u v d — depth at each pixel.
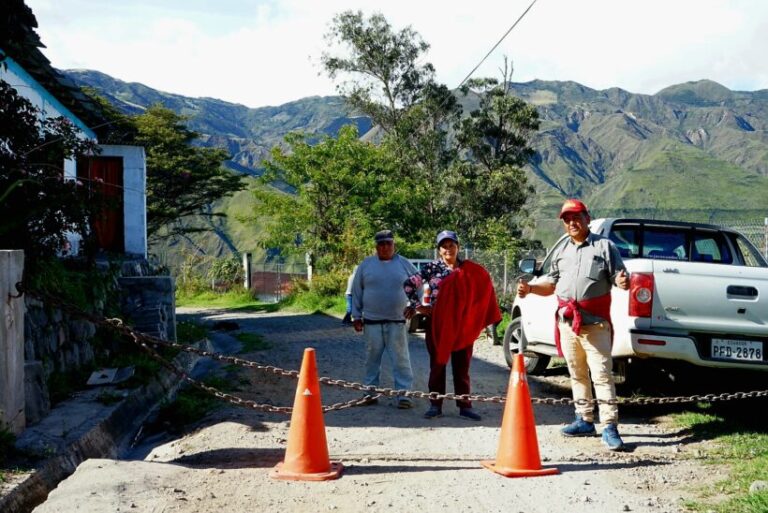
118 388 7.77
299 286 28.56
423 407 7.89
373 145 32.44
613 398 6.09
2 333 5.46
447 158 47.50
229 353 12.84
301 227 30.58
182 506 4.46
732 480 5.03
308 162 30.67
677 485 5.03
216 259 40.88
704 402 7.68
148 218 42.41
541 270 8.98
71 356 8.13
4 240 7.41
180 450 6.26
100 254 14.01
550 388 8.93
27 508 4.55
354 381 9.50
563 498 4.75
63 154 8.47
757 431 6.52
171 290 11.21
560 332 6.36
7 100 7.86
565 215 6.26
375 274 7.97
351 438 6.54
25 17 8.82
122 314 10.28
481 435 6.63
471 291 7.20
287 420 7.23
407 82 47.97
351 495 4.79
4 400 5.47
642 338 6.68
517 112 47.25
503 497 4.77
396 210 31.47
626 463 5.61
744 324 6.78
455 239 7.33
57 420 6.29
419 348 13.05
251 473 5.29
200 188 43.34
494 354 11.90
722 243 8.27
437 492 4.87
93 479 4.82
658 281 6.75
